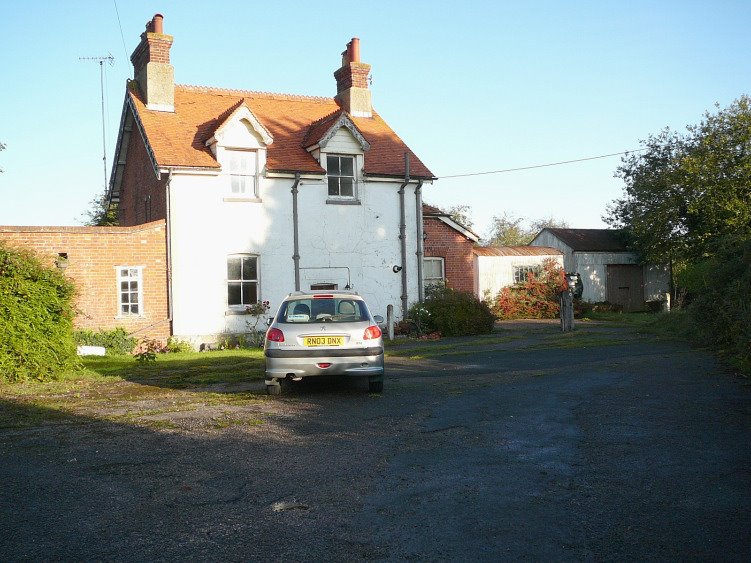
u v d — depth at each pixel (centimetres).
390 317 2122
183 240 2047
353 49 2583
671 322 2116
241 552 428
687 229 3130
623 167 3575
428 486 562
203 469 623
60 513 504
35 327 1244
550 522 473
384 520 483
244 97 2478
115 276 1972
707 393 952
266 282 2155
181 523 481
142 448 706
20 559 418
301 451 687
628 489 543
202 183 2078
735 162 2848
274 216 2172
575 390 1023
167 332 2033
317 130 2319
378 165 2356
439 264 2706
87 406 971
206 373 1380
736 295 1365
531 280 3061
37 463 647
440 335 2195
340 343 1016
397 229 2358
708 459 621
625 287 3556
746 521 466
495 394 1010
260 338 2108
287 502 526
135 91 2303
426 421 827
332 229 2253
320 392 1080
